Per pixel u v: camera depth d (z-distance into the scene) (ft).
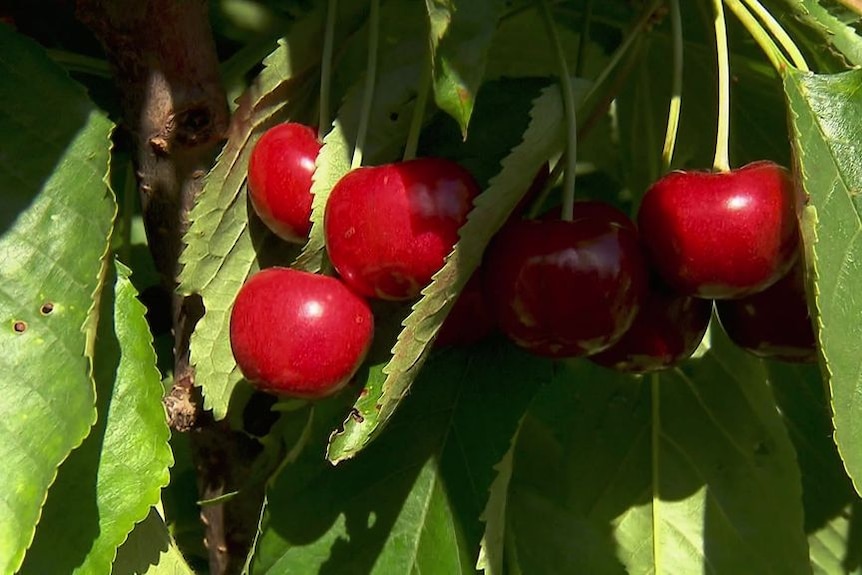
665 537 2.29
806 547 2.28
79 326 2.02
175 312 2.18
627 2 2.27
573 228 2.03
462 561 2.16
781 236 2.02
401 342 1.99
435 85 1.97
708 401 2.31
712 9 2.08
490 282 2.04
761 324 2.10
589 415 2.32
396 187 2.02
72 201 2.04
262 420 2.21
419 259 2.02
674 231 2.03
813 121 2.02
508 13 2.22
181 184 2.14
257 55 2.21
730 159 2.31
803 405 2.37
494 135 2.15
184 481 2.42
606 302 2.02
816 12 2.12
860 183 2.00
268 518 2.17
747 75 2.26
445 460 2.17
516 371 2.17
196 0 2.11
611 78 2.13
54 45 2.27
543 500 2.29
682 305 2.10
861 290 1.98
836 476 2.38
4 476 1.99
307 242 2.09
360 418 2.02
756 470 2.29
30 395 2.00
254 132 2.12
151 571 2.15
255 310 2.04
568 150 2.04
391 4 2.16
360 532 2.17
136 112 2.13
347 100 2.10
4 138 2.05
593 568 2.27
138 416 2.07
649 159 2.31
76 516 2.05
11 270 2.02
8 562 1.98
